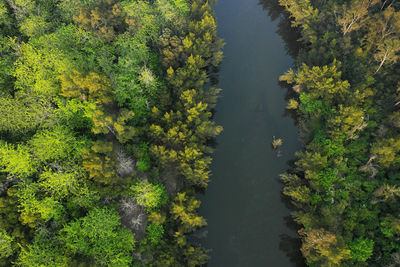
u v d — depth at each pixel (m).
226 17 99.06
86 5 72.62
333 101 65.38
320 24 80.81
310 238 46.75
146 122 63.12
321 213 51.44
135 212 54.03
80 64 62.16
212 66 84.50
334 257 43.19
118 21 71.56
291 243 57.22
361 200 54.28
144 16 72.62
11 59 63.47
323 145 59.50
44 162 51.50
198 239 57.75
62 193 49.47
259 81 81.75
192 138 58.84
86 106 56.81
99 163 49.12
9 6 72.62
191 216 51.44
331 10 79.31
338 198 53.56
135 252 50.06
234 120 74.50
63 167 50.66
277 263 55.50
